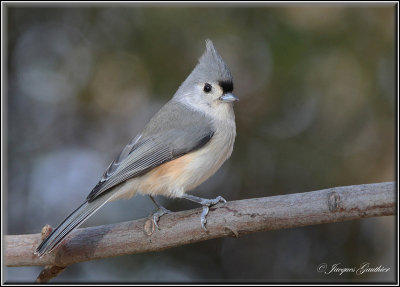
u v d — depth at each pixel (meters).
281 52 10.48
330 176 10.43
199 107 8.21
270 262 10.89
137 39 10.95
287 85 10.64
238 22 10.77
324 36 10.43
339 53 10.45
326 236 10.85
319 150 10.63
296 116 10.88
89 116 11.80
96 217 10.96
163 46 10.83
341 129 10.65
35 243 7.14
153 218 6.96
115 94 11.42
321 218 6.30
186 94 8.44
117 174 7.50
